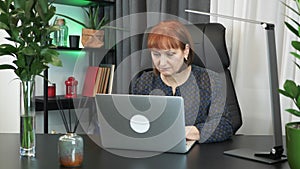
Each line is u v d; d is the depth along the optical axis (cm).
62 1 282
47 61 124
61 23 275
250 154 125
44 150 133
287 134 104
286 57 197
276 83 123
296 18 194
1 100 268
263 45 212
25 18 120
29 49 119
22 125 125
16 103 269
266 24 122
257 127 218
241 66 218
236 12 219
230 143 144
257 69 215
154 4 258
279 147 121
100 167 111
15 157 123
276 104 123
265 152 125
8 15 118
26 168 111
